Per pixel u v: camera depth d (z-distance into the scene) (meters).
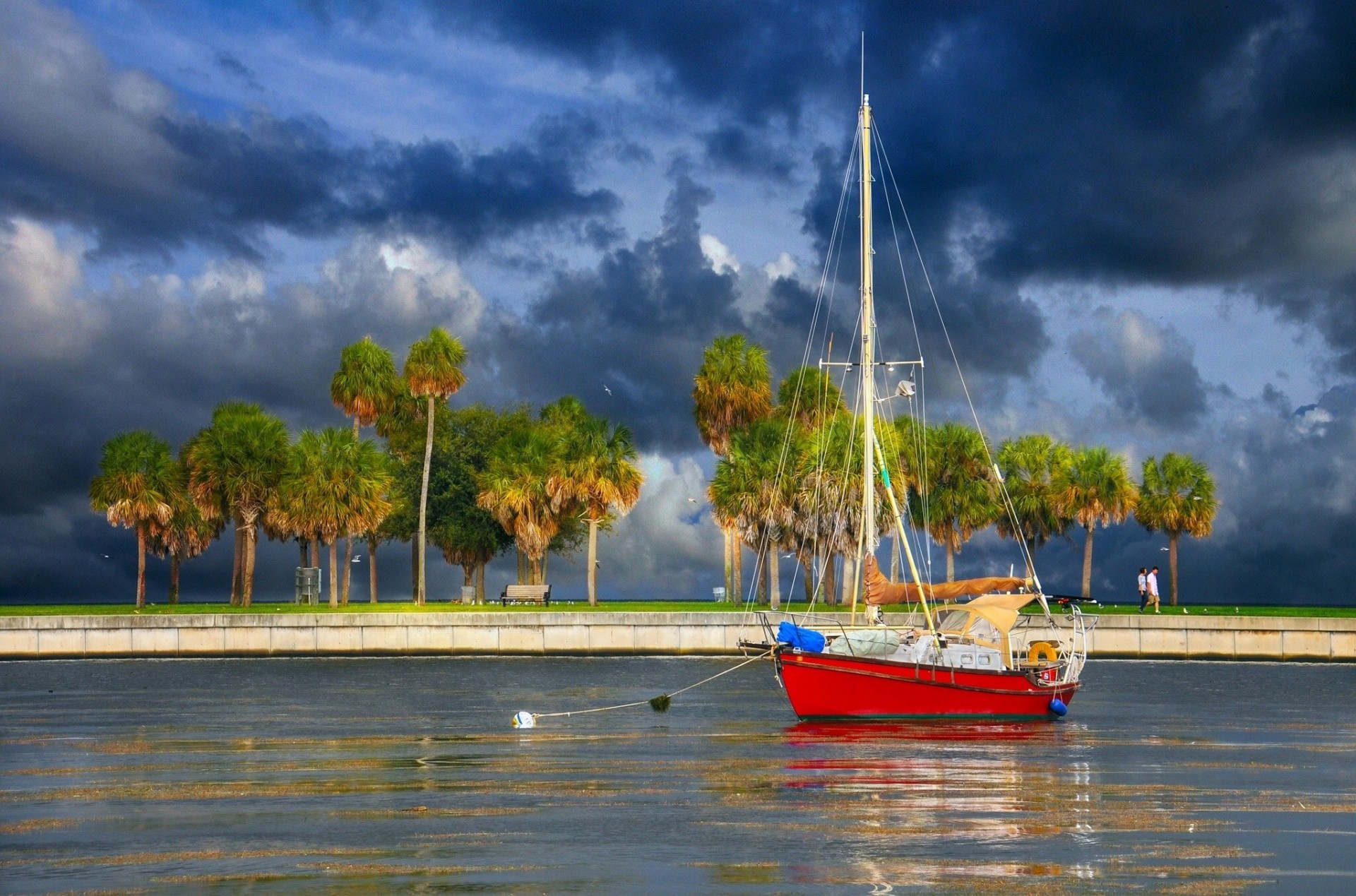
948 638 37.34
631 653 62.72
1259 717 38.53
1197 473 80.00
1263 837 21.34
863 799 24.55
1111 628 62.19
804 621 61.62
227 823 22.36
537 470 76.81
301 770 27.98
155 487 75.19
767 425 73.56
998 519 83.69
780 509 69.50
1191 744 32.44
